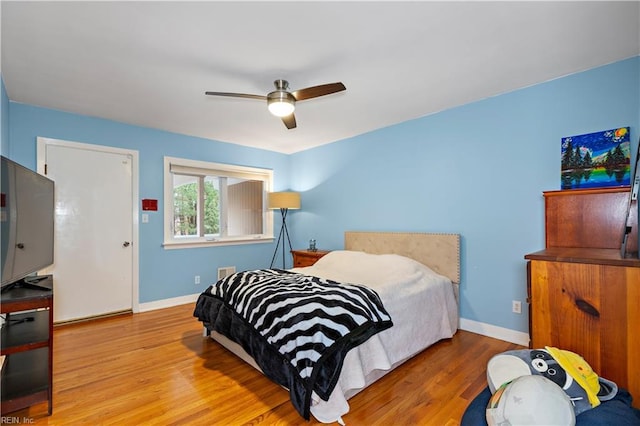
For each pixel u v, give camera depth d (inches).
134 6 65.3
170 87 105.7
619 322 55.7
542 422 47.0
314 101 119.2
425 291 106.0
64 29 73.0
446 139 128.6
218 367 94.0
